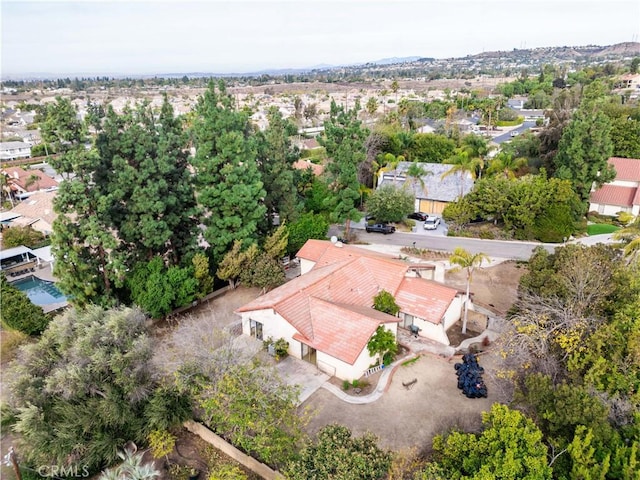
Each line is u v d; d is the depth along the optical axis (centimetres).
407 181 6525
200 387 2622
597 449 1981
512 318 3184
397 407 2769
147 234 3797
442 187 6569
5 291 3722
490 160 7425
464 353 3306
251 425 2231
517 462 1833
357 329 3061
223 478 2147
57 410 2533
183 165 4378
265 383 2472
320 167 7894
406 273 3897
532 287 3362
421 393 2894
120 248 3975
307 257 4475
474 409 2736
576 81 18412
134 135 3803
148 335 3170
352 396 2866
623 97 13438
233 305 4119
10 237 5953
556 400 2177
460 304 3759
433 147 8181
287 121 6162
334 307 3281
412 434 2547
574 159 5888
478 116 14962
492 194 5562
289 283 3859
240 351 2833
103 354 2650
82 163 3391
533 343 2695
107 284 3759
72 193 3397
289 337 3244
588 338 2628
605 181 6038
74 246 3512
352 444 2034
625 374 2402
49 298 4778
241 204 4253
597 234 5753
